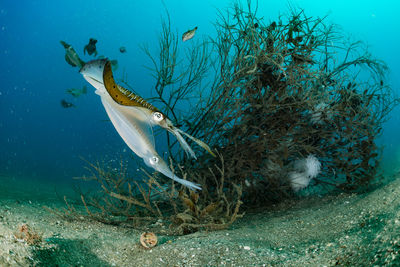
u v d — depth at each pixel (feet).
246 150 16.60
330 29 16.39
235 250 10.61
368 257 8.34
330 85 16.48
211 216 13.99
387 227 9.38
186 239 12.13
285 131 16.16
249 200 18.28
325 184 18.74
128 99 5.32
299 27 15.93
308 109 16.42
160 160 5.46
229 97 16.28
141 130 5.44
